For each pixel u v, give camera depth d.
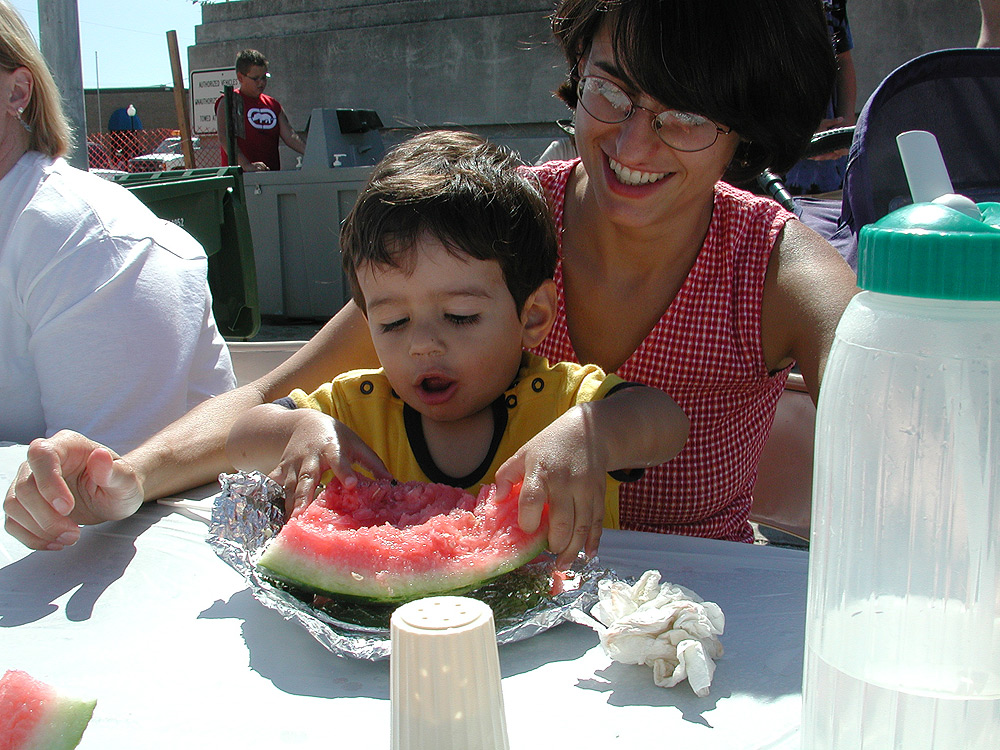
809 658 0.83
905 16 9.57
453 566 1.14
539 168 2.07
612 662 1.05
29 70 2.32
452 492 1.38
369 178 1.66
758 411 1.94
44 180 2.21
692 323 1.80
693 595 1.08
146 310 2.17
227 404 1.82
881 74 9.78
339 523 1.24
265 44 13.73
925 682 0.78
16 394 2.22
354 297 1.78
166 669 1.06
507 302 1.53
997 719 0.77
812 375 1.67
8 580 1.34
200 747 0.89
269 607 1.13
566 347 1.94
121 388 2.12
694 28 1.41
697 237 1.80
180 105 9.87
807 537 2.33
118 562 1.40
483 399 1.57
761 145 1.61
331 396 1.66
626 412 1.39
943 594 0.78
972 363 0.76
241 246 5.50
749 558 1.39
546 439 1.27
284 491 1.38
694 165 1.55
